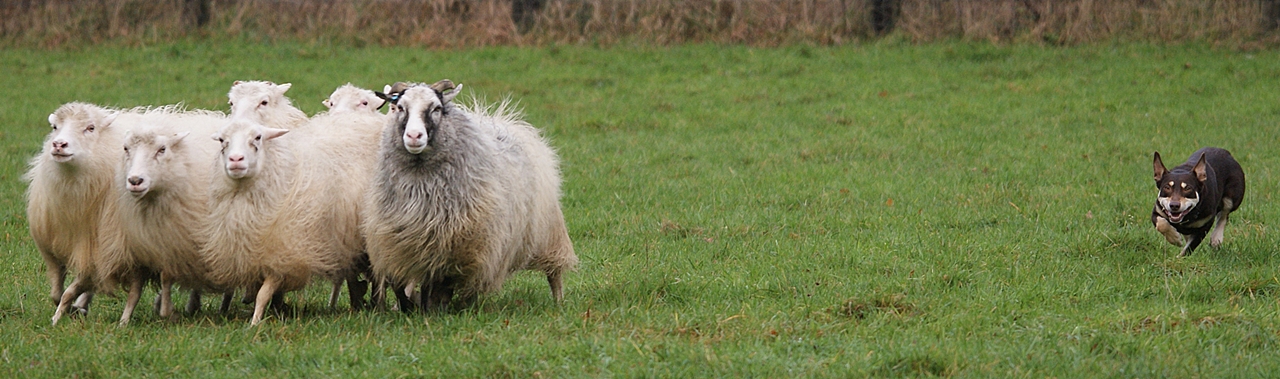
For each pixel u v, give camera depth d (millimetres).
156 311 25234
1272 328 20500
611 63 69000
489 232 22844
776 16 74500
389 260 23000
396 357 19531
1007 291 24734
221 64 69688
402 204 22438
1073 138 49406
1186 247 28438
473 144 22750
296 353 19875
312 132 24703
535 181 24812
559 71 67250
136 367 19609
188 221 23078
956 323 21453
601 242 32656
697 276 27562
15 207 38219
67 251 24094
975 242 30766
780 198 39094
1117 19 71438
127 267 23641
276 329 21828
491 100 60031
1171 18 70938
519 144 24703
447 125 22375
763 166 45375
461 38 74062
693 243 32125
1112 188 38938
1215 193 27750
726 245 31500
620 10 74938
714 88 62781
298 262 22875
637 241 32750
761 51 71062
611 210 37656
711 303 24266
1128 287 25094
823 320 22078
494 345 20094
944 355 18766
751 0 75188
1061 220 33875
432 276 23312
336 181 23609
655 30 73688
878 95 60219
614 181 42719
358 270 24562
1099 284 25328
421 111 21906
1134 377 17766
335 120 25453
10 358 20172
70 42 74875
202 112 28234
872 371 18328
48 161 23281
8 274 29109
